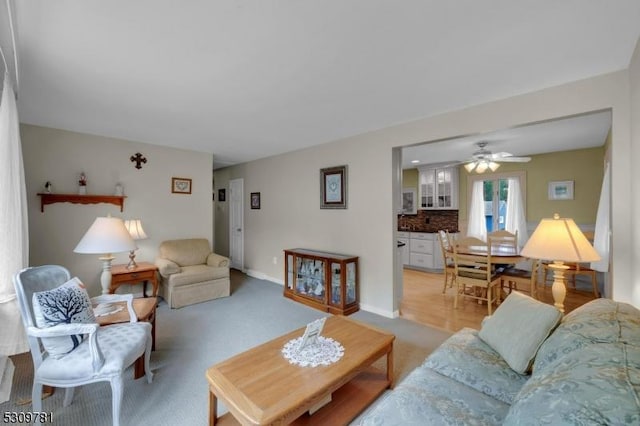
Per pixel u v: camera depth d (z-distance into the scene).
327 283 3.59
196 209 4.68
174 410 1.79
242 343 2.70
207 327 3.07
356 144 3.75
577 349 1.12
